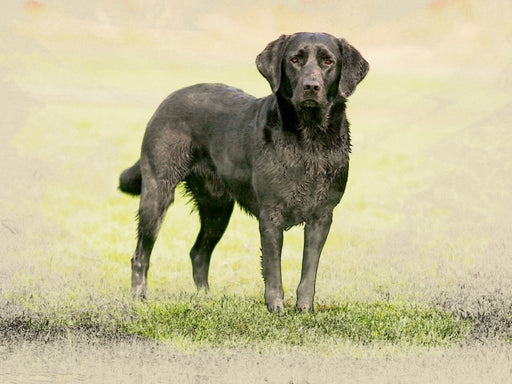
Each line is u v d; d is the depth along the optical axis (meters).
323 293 10.48
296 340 8.02
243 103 9.52
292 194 8.76
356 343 7.98
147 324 8.51
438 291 10.66
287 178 8.70
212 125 9.64
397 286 10.95
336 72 8.62
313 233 9.02
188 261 12.35
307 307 9.02
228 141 9.37
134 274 10.02
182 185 10.59
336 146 8.77
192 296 9.97
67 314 9.12
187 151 9.95
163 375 7.07
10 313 9.17
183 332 8.26
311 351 7.73
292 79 8.50
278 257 8.98
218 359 7.50
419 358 7.59
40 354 7.66
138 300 9.66
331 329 8.39
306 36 8.62
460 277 11.45
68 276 11.12
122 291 10.19
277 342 7.96
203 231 10.62
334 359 7.53
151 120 10.23
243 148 9.13
